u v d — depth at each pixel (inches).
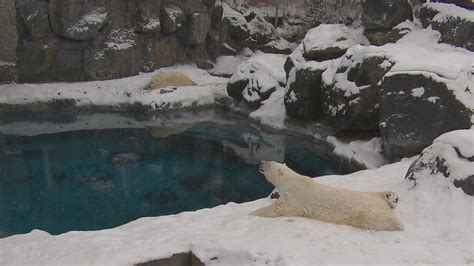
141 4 626.2
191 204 321.7
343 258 143.0
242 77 540.1
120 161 413.1
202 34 703.1
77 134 482.3
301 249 150.6
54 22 555.8
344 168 369.4
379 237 162.1
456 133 196.1
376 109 361.1
